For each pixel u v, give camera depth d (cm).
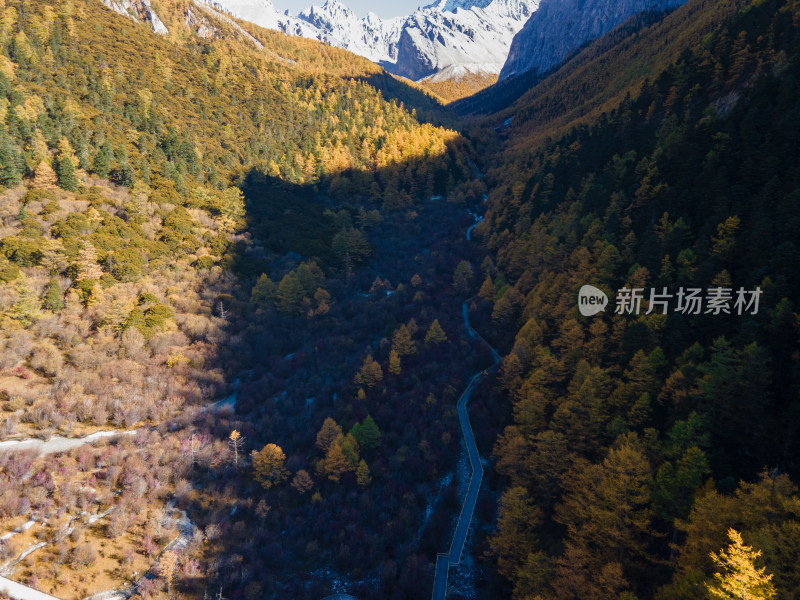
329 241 14212
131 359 8525
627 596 3869
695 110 10681
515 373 7869
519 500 5516
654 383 5841
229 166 16700
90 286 9131
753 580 2958
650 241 7706
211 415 8162
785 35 10294
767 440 4669
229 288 11275
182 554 6178
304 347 10312
